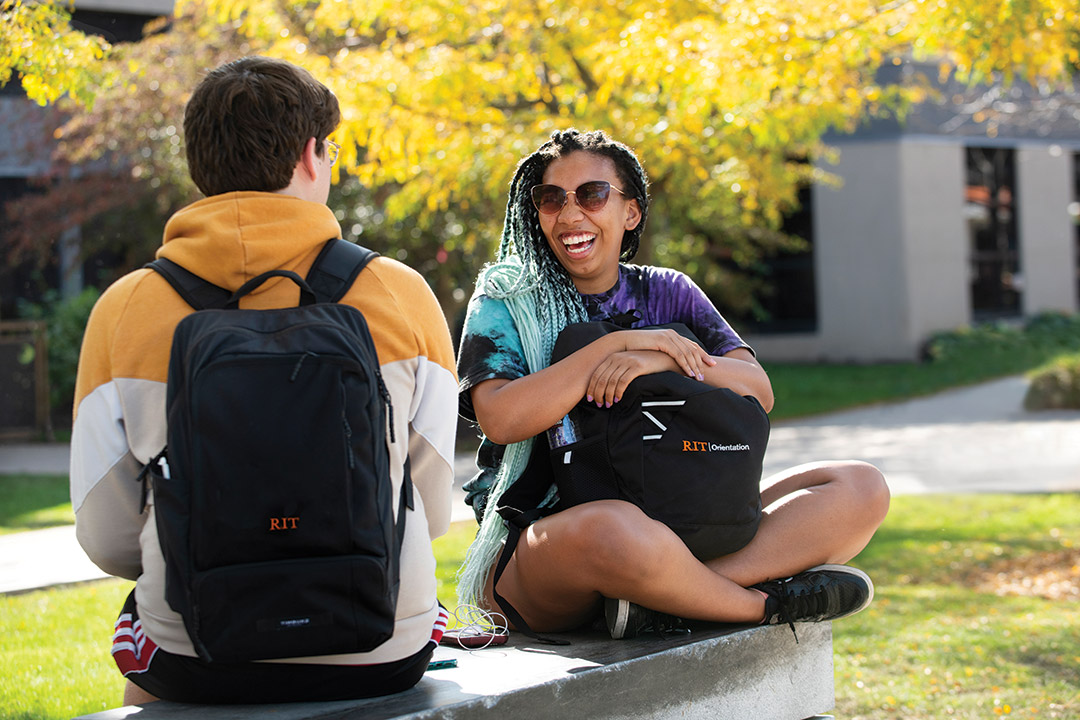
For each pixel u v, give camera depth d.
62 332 14.71
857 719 3.66
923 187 20.36
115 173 14.11
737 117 6.91
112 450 1.94
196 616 1.76
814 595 2.59
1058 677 4.07
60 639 4.49
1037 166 22.78
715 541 2.49
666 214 13.59
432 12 7.12
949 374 17.94
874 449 10.89
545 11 7.14
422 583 2.04
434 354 2.12
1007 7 4.98
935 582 5.66
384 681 2.02
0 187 16.52
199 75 12.05
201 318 1.87
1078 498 7.90
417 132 6.95
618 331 2.57
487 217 11.48
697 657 2.45
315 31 8.14
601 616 2.63
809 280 21.47
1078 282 23.91
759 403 2.54
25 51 4.21
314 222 2.03
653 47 5.92
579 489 2.50
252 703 2.00
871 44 5.87
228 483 1.75
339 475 1.78
